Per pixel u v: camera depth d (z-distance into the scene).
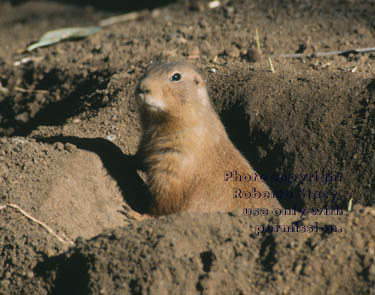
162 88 8.98
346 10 16.09
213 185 9.49
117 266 6.92
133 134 11.65
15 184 8.76
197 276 6.74
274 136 11.28
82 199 9.01
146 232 7.23
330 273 6.53
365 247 6.69
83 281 7.04
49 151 9.56
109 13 23.69
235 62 13.25
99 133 11.75
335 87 11.40
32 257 7.66
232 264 6.84
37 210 8.44
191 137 9.28
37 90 14.75
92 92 13.43
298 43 14.19
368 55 12.77
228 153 9.77
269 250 6.95
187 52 13.99
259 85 12.00
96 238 7.45
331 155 10.65
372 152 10.20
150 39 15.55
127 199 9.73
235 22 16.34
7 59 16.30
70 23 21.98
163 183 9.36
